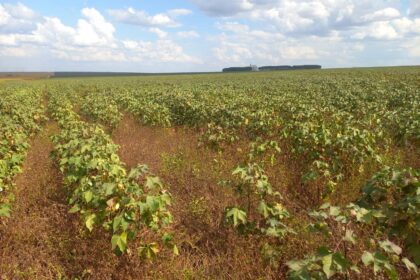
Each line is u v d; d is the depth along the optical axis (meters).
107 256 4.47
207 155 8.40
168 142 10.23
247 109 11.46
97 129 8.32
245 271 4.18
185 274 4.14
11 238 4.99
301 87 24.66
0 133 8.20
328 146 6.72
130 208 4.11
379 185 3.98
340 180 6.10
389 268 2.88
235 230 4.85
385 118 10.04
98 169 5.43
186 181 6.99
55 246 4.88
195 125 11.92
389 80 30.03
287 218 4.83
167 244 4.20
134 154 8.86
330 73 52.94
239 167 4.99
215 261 4.39
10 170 6.16
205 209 5.68
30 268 4.30
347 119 9.85
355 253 3.85
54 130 12.70
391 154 7.57
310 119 10.03
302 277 2.78
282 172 6.76
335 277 3.58
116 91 26.02
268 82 35.19
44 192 6.52
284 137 8.19
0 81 68.31
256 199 5.47
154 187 4.30
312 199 5.98
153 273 4.17
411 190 3.59
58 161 7.46
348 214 3.64
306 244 4.32
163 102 17.09
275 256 4.18
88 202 4.75
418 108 11.46
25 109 14.04
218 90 23.50
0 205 5.18
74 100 22.56
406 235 3.29
